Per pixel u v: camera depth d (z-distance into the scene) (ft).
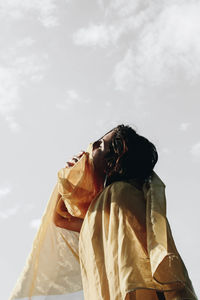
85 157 8.02
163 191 6.66
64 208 8.75
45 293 7.96
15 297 7.77
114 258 5.74
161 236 5.57
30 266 8.13
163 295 5.54
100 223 6.59
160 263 5.29
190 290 5.28
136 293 5.38
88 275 6.33
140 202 6.43
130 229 5.93
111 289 5.49
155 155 7.90
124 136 7.70
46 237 8.54
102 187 7.89
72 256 8.42
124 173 7.51
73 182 7.86
